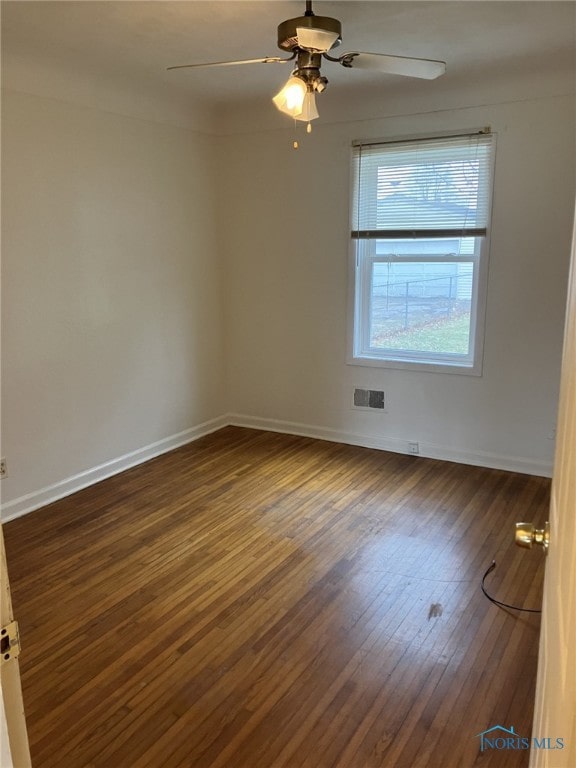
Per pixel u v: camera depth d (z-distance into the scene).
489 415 4.13
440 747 1.89
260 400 5.09
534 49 3.20
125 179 3.98
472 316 4.12
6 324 3.32
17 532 3.29
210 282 4.89
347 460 4.36
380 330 4.51
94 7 2.60
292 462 4.33
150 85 3.89
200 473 4.14
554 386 3.87
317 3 2.56
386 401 4.50
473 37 3.01
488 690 2.12
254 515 3.48
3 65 3.16
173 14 2.69
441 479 3.98
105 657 2.30
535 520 3.37
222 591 2.72
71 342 3.72
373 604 2.62
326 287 4.57
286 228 4.64
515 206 3.79
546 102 3.59
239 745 1.91
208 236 4.80
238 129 4.65
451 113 3.88
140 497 3.74
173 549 3.10
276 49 3.16
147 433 4.41
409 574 2.85
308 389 4.83
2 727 0.77
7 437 3.40
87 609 2.60
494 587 2.74
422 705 2.05
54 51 3.19
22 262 3.37
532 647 2.33
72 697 2.11
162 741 1.92
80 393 3.83
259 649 2.34
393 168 4.14
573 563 0.62
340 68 3.52
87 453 3.92
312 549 3.09
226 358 5.14
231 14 2.69
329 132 4.32
